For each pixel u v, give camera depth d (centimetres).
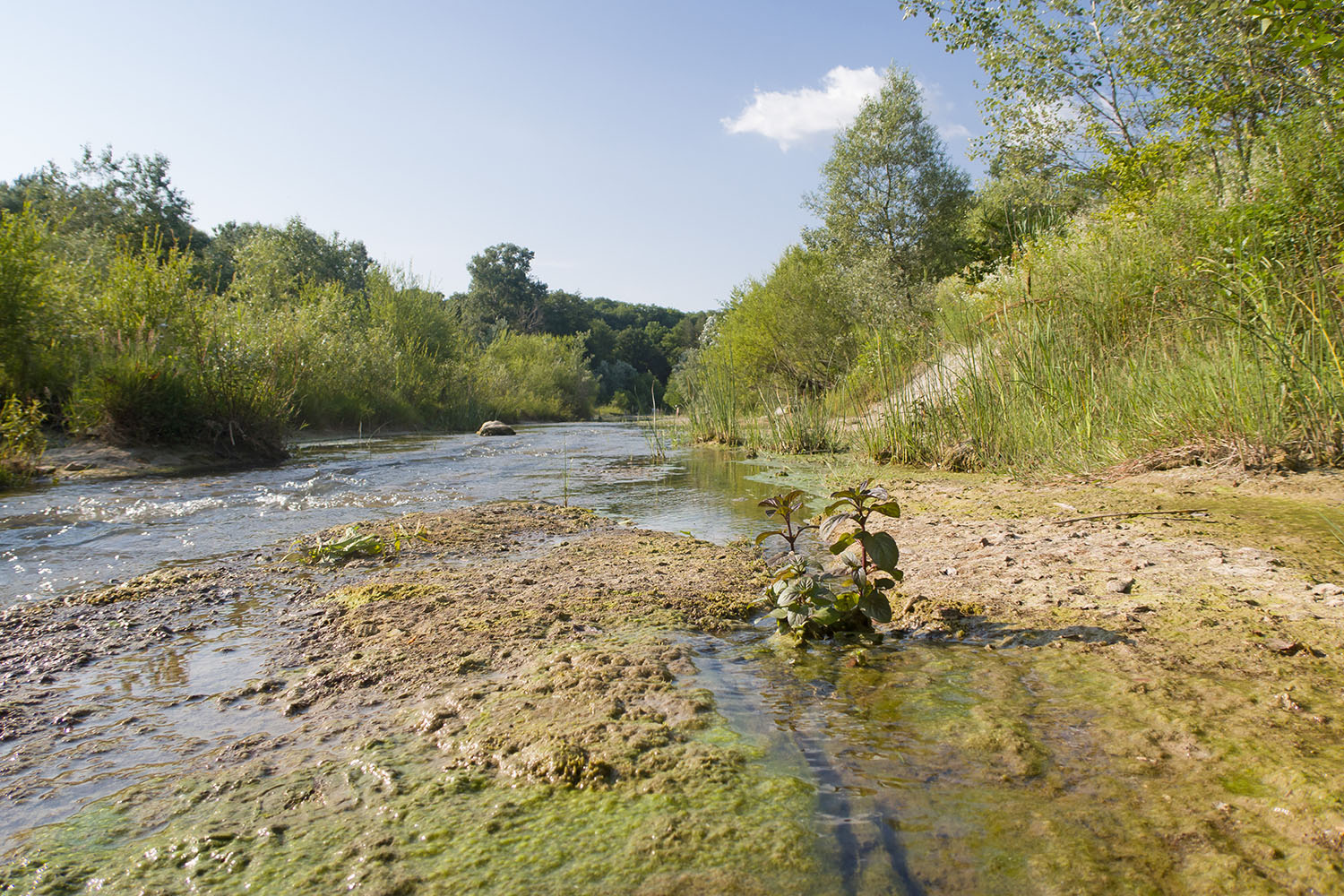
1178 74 875
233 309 1464
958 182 1625
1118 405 585
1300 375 482
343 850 131
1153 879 117
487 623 260
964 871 120
